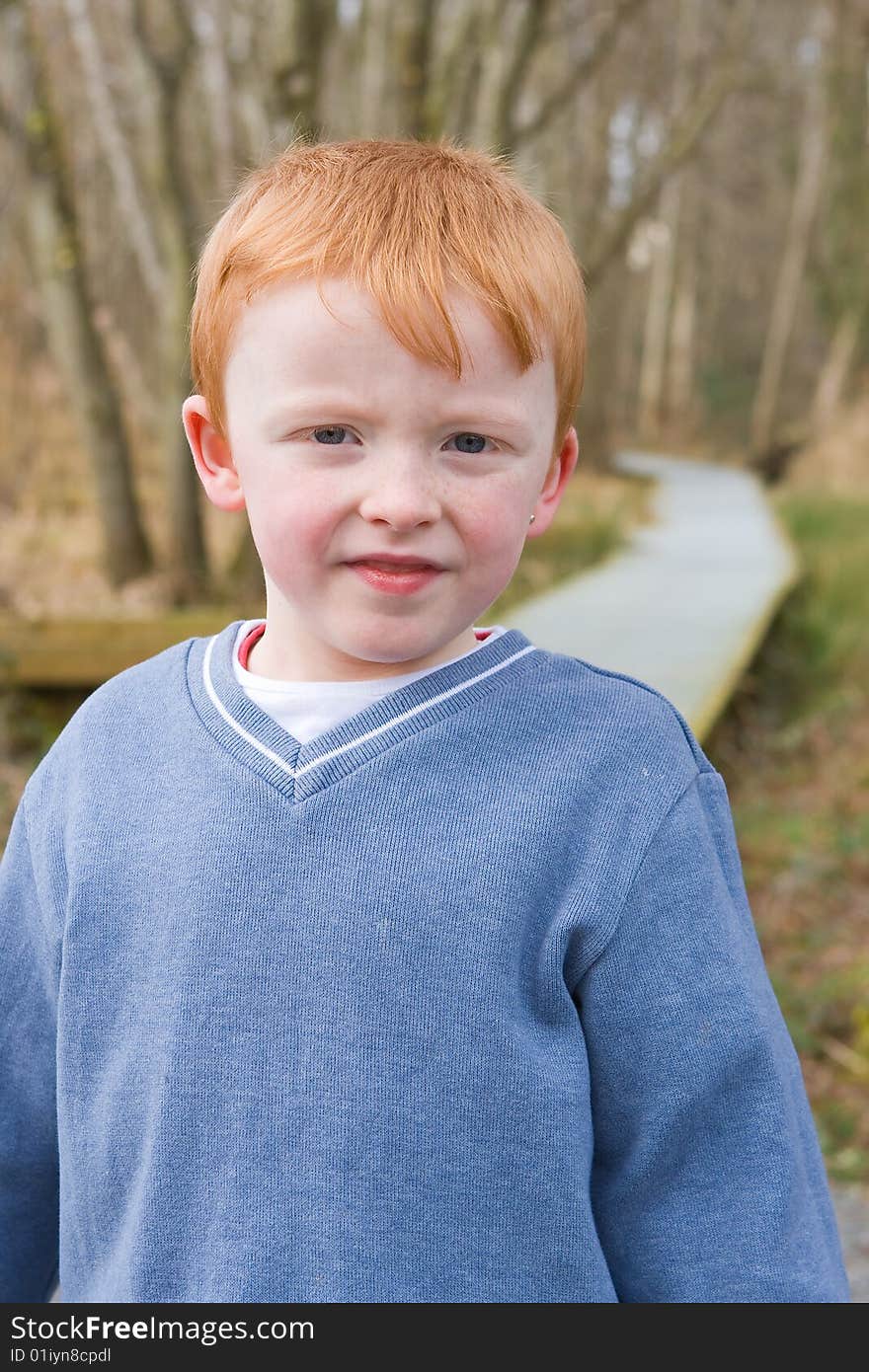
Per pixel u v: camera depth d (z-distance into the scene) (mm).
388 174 1208
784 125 28188
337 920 1179
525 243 1197
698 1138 1195
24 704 6207
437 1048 1151
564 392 1259
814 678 8578
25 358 12547
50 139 8680
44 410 12641
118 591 9023
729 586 9898
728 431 33781
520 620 8219
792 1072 1278
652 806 1216
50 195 8805
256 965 1192
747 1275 1174
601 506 15852
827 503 17469
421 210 1166
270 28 7688
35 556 9930
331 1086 1162
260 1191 1171
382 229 1146
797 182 28312
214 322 1234
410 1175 1147
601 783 1214
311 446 1160
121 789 1320
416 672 1257
